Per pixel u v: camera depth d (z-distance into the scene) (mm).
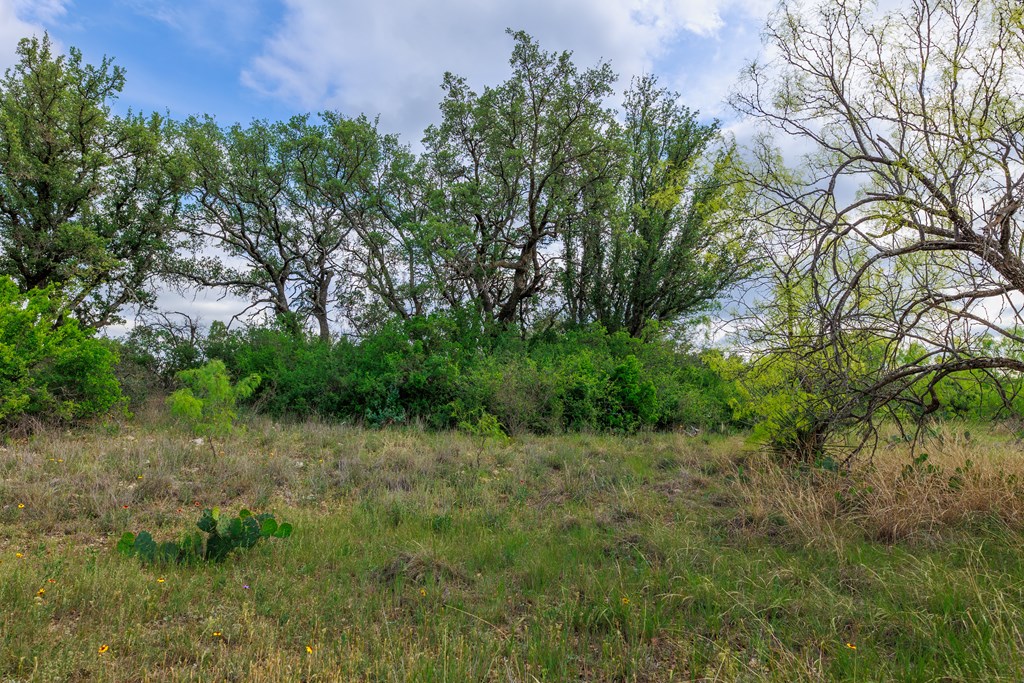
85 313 19859
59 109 18547
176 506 7410
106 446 9734
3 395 10555
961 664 3625
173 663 3727
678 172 7824
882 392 6555
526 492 8359
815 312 5859
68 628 4047
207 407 11438
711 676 3639
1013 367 5727
